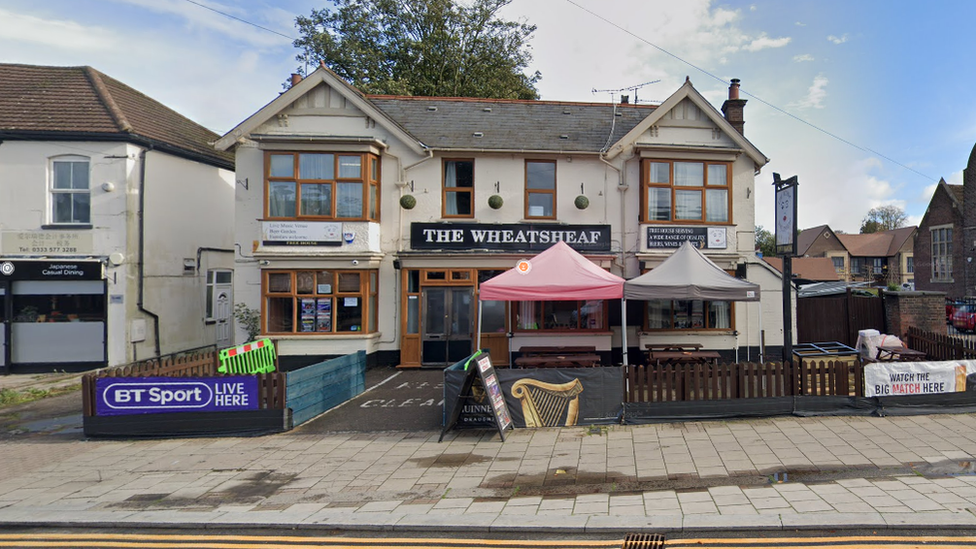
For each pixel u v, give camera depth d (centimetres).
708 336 1422
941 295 1380
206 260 1761
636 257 1424
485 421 835
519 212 1442
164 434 856
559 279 1012
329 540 501
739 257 1419
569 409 851
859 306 1472
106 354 1420
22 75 1593
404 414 956
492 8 2719
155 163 1541
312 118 1407
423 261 1405
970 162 2955
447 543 489
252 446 796
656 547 462
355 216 1375
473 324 1420
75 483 659
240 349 1102
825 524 476
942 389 859
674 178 1429
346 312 1390
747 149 1432
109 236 1436
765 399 851
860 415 845
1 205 1418
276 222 1355
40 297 1429
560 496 580
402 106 1592
